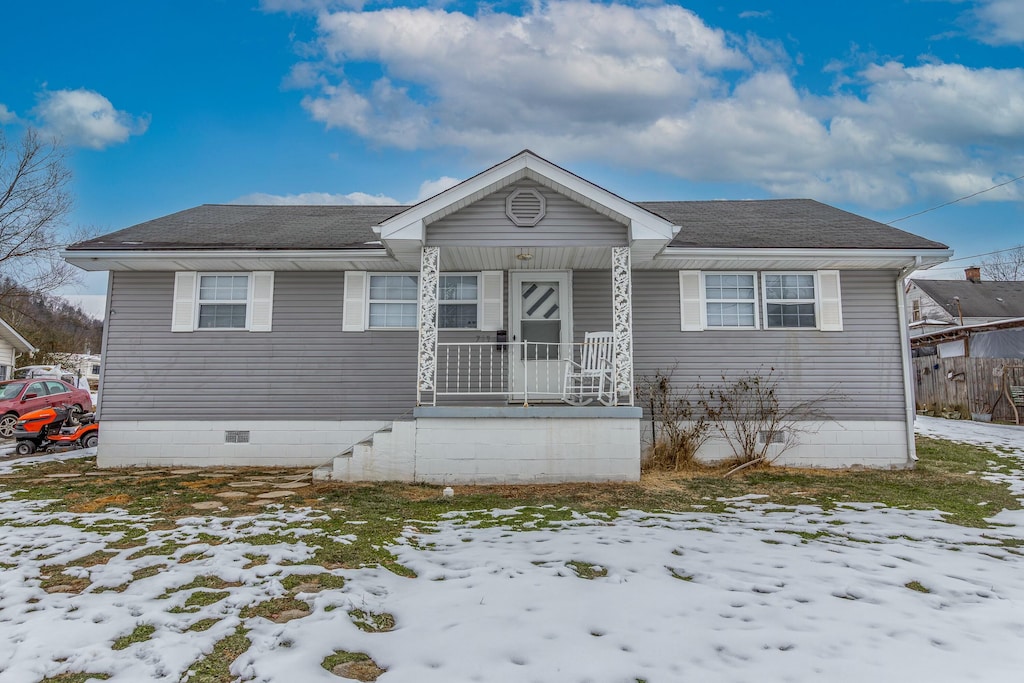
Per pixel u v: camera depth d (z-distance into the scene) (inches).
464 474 307.1
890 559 179.0
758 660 111.6
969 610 138.9
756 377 381.4
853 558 179.5
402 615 134.4
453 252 347.3
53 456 420.5
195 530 202.7
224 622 127.9
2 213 770.8
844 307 386.3
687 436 367.9
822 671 107.0
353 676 106.5
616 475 310.5
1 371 773.3
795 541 199.6
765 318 386.3
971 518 237.0
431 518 231.0
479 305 389.7
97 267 381.1
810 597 145.8
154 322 387.5
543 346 386.3
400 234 315.3
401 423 311.1
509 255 355.3
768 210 472.4
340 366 386.0
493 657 112.0
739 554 182.9
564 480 309.0
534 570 165.5
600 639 120.5
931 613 136.6
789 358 383.2
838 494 287.3
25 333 1192.8
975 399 643.5
